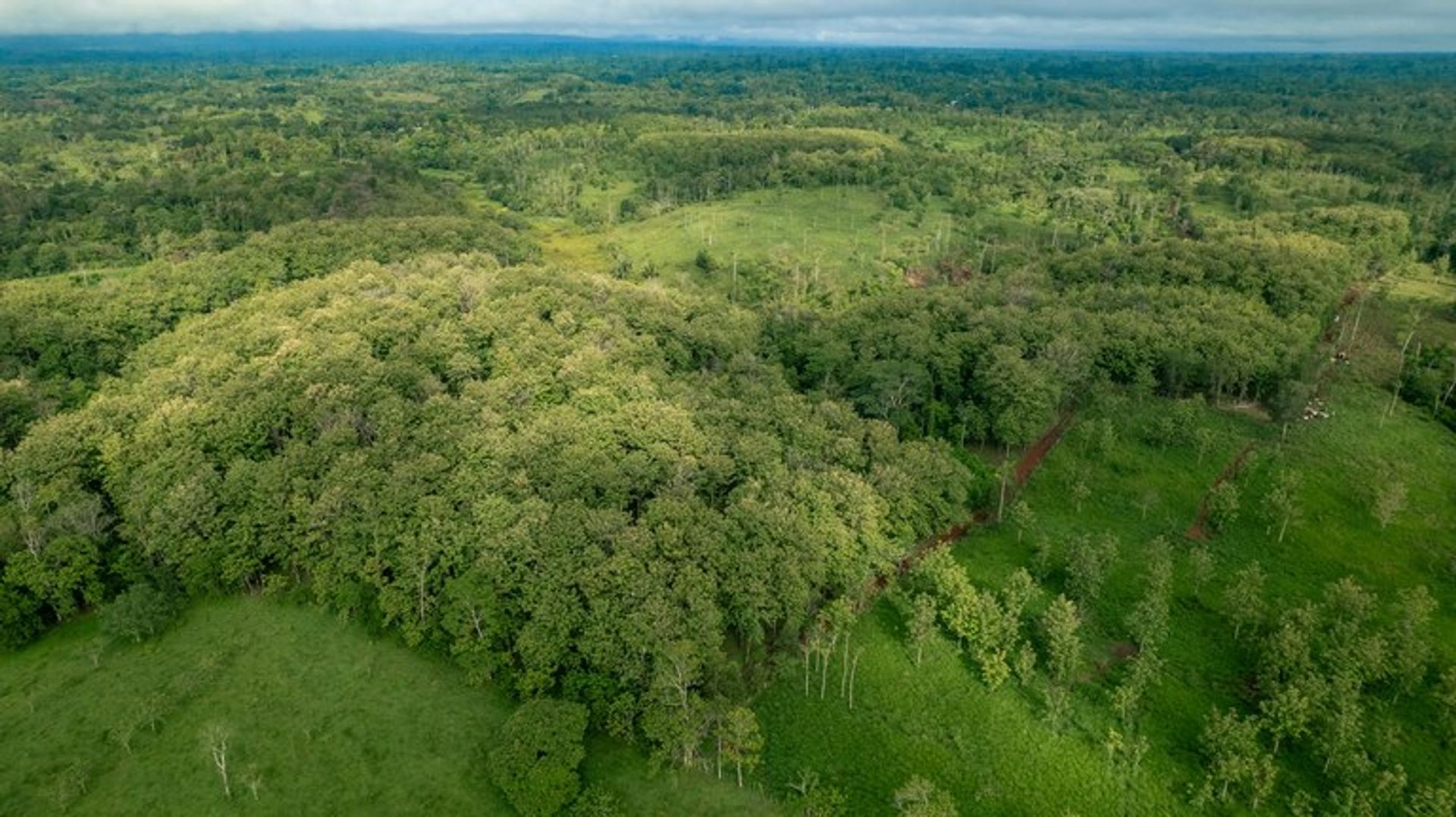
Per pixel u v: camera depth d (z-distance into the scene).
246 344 122.06
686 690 70.62
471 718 75.50
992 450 121.75
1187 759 71.88
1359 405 129.75
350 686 79.00
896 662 82.31
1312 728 72.44
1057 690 77.25
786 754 72.50
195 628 86.06
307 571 90.31
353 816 67.12
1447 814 63.75
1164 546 94.81
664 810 67.19
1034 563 96.56
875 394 119.00
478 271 159.75
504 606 78.56
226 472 93.94
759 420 104.19
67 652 83.50
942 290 159.88
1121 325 133.50
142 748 72.94
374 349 122.19
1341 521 103.75
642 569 77.69
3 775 70.56
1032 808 68.06
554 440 95.75
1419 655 76.50
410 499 86.62
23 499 91.31
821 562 83.56
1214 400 130.12
